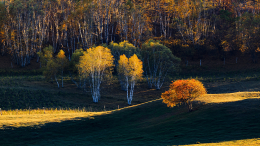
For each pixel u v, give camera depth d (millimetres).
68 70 75812
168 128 27141
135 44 101375
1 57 100938
